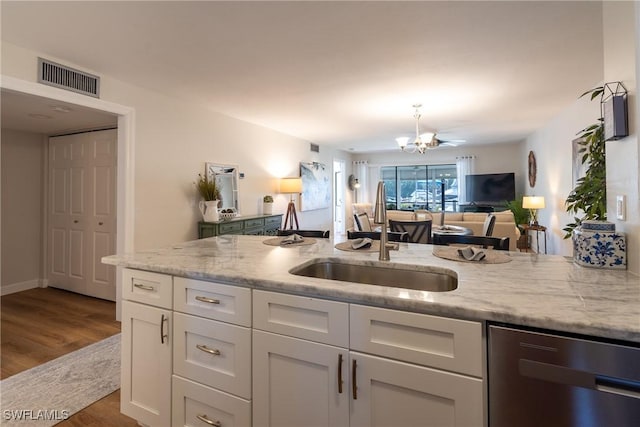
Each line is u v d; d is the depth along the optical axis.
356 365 1.10
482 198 7.54
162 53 2.38
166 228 3.32
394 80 3.00
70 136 3.78
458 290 1.10
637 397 0.79
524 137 6.56
